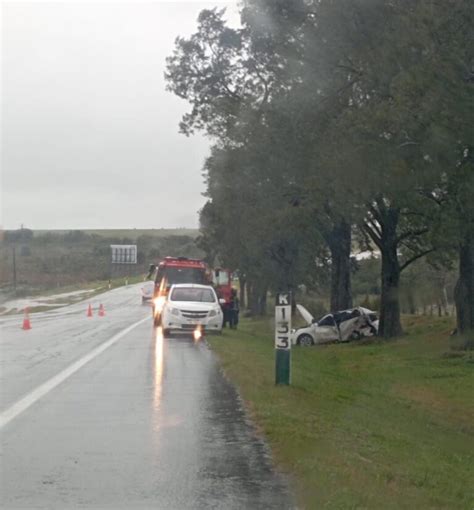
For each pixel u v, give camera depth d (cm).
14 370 1833
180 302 2908
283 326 1545
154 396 1427
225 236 5341
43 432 1112
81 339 2789
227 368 1830
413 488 902
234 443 1032
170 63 4362
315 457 947
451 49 1891
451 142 1961
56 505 766
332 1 2198
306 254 5431
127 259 12975
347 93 2480
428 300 4788
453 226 2625
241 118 3634
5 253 13038
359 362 3039
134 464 925
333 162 2352
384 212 3762
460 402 2106
